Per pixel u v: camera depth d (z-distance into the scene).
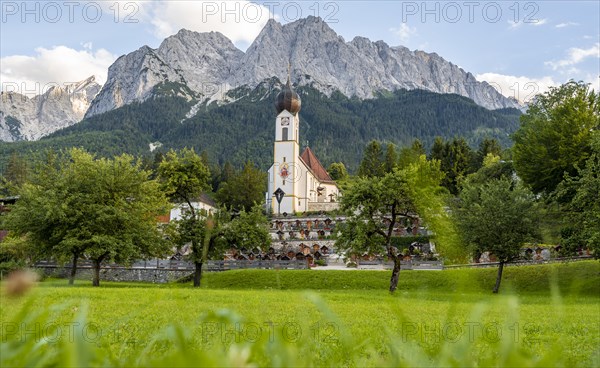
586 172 32.16
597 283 33.81
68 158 38.31
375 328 9.00
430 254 55.00
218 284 43.88
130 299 16.80
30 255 36.97
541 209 34.97
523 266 39.94
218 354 1.27
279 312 12.40
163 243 39.78
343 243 37.22
